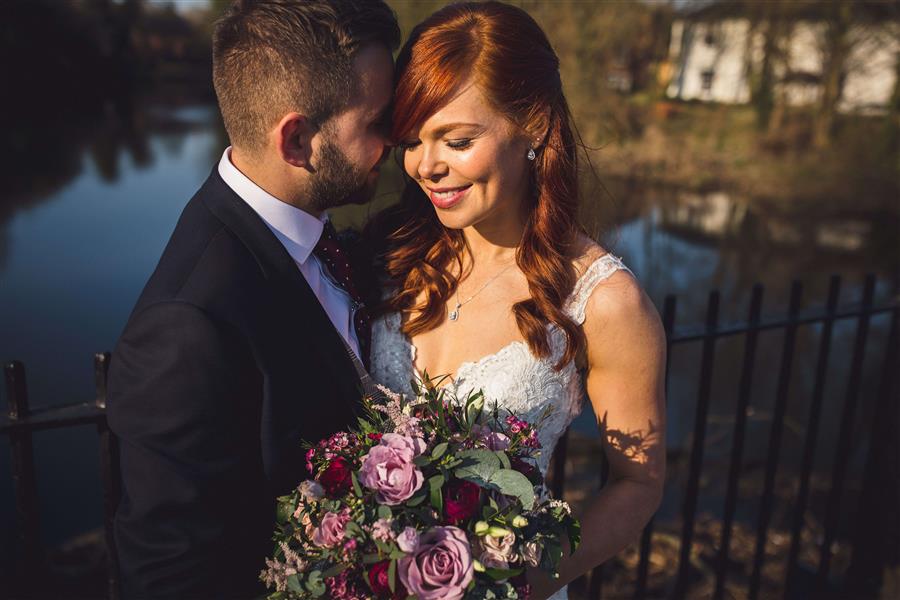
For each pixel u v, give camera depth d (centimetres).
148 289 123
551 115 142
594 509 143
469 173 134
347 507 108
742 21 1905
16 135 2178
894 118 1541
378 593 105
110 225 1155
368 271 165
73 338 699
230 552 123
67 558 333
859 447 534
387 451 110
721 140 1728
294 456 128
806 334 792
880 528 290
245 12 125
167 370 116
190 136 2369
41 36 3130
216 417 119
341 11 123
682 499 418
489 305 151
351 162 132
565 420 152
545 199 145
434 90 128
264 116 125
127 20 3859
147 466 117
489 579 108
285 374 125
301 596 109
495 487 110
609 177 1595
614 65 966
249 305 122
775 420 239
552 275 143
